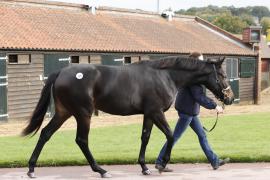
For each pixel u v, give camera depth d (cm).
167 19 3788
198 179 901
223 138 1493
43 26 2606
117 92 909
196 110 980
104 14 3225
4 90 2239
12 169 1017
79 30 2784
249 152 1143
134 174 952
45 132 924
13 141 1434
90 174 953
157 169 982
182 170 987
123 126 1923
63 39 2561
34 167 980
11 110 2277
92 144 1359
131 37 3039
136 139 1485
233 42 3947
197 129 991
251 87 3906
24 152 1195
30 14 2666
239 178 907
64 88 895
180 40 3406
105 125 2055
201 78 966
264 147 1248
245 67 3794
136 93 918
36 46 2341
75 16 2961
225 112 2872
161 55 3050
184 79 958
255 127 1808
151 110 923
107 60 2723
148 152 1159
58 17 2816
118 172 973
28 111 2362
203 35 3812
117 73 917
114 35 2945
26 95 2347
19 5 2683
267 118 2216
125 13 3397
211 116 2498
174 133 994
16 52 2273
